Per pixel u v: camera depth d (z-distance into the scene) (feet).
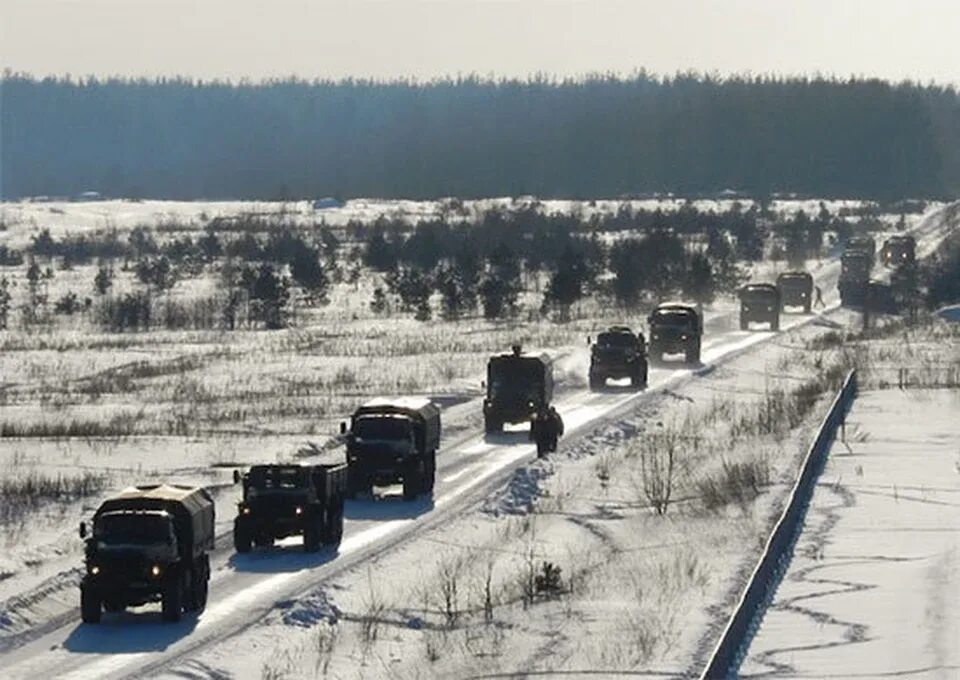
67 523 295.07
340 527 284.41
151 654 199.93
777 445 394.11
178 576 219.61
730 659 176.65
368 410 335.88
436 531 292.81
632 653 188.75
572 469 364.38
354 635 211.82
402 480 328.90
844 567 238.89
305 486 271.90
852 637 191.52
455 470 375.25
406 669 189.78
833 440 394.11
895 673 172.76
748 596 194.49
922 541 260.01
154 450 393.70
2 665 195.11
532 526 298.56
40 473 355.15
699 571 244.42
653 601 224.12
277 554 271.90
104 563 217.97
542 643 200.95
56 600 233.76
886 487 320.09
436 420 345.51
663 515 305.12
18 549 268.62
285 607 226.99
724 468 342.23
